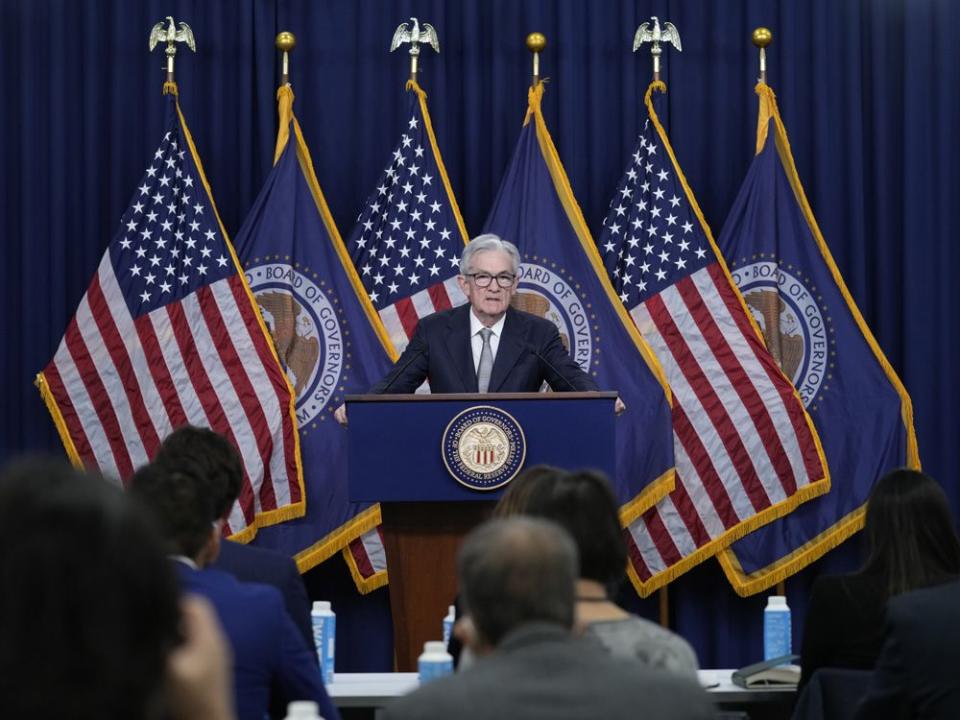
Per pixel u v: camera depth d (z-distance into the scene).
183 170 12.83
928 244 13.48
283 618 4.89
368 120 13.48
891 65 13.71
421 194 12.98
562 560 3.63
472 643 3.79
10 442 13.09
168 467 5.02
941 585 5.71
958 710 5.14
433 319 9.77
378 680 7.77
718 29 13.66
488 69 13.62
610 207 13.12
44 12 13.27
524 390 9.48
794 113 13.64
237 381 12.45
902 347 13.52
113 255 12.62
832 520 12.68
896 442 12.76
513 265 9.59
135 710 2.46
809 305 13.00
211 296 12.57
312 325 12.75
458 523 8.50
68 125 13.30
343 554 12.79
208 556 5.01
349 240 13.05
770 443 12.55
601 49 13.62
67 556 2.41
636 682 3.37
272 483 12.36
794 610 13.22
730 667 13.22
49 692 2.38
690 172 13.64
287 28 13.52
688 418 12.62
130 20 13.38
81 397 12.43
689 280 12.78
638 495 12.32
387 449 8.33
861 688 6.18
